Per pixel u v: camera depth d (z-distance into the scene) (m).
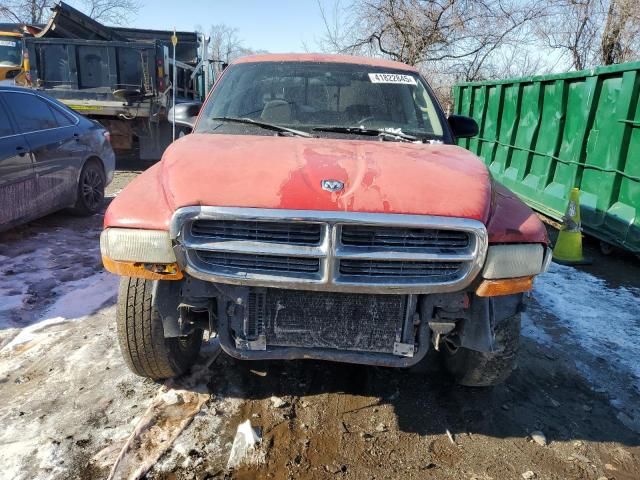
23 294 4.32
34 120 5.98
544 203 7.45
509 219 2.46
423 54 16.22
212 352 3.42
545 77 7.32
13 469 2.43
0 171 5.23
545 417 3.02
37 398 2.96
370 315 2.55
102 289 4.50
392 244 2.33
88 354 3.41
